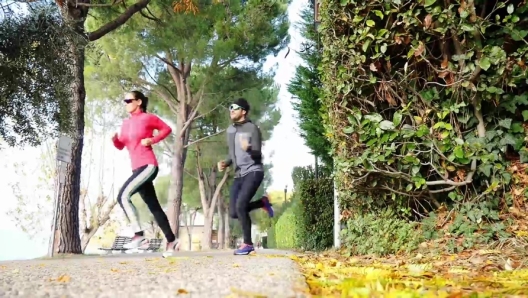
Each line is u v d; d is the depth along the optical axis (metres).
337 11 7.39
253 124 7.96
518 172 6.84
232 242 37.50
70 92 11.84
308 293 2.96
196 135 29.28
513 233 6.61
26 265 7.03
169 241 8.38
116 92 24.53
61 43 11.38
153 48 21.48
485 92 6.75
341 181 8.00
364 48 7.12
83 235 28.11
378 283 3.12
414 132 6.99
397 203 7.64
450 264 5.82
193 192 35.38
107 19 18.69
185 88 25.66
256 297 2.80
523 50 6.50
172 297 2.95
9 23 10.89
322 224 11.86
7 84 10.96
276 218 27.11
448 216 7.09
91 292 3.21
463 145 6.80
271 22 24.00
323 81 8.12
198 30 21.09
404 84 7.21
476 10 6.88
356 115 7.32
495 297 2.88
